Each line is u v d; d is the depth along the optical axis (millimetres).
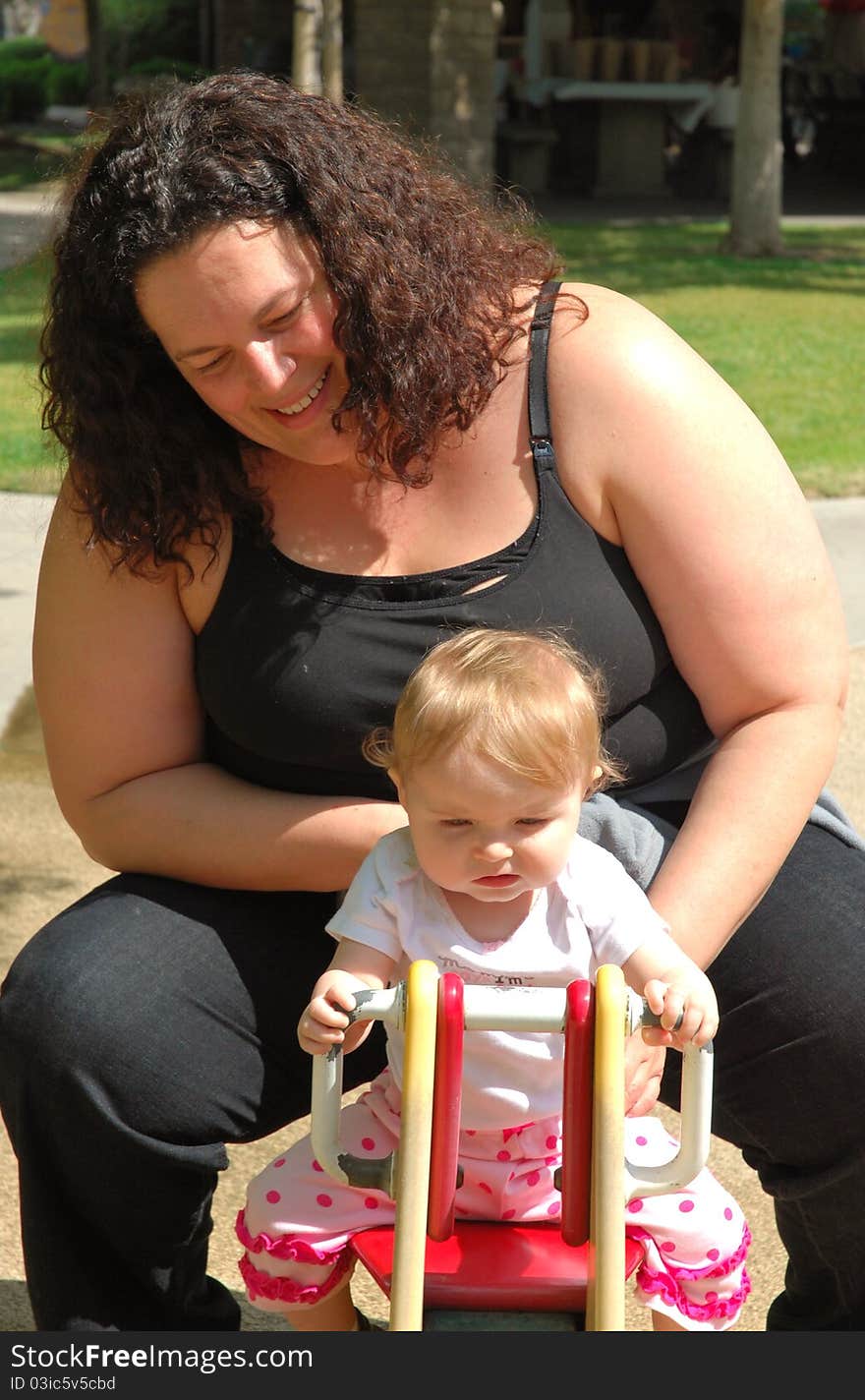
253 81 2096
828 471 7395
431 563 2145
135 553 2158
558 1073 1956
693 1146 1818
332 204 1976
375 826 2113
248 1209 2084
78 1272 2027
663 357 2160
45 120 29203
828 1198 2078
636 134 20750
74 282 2098
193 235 1935
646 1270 2014
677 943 2006
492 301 2158
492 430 2143
